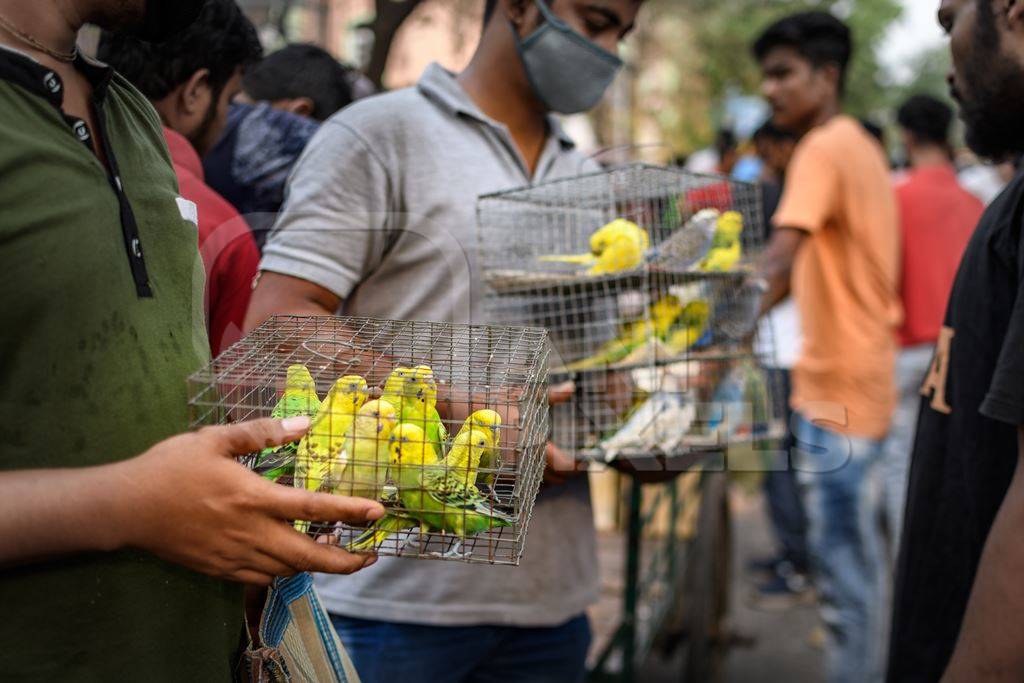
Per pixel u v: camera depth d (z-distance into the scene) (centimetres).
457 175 201
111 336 110
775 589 513
